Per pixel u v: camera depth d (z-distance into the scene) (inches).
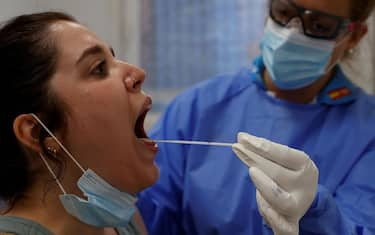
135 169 39.6
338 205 47.1
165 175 55.7
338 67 55.8
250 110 55.2
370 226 45.4
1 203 40.0
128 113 39.1
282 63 51.1
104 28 82.4
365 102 54.1
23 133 37.3
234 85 57.6
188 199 53.4
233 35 83.3
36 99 37.3
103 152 38.3
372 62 59.6
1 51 38.1
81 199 37.3
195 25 84.8
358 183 48.5
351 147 50.7
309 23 49.3
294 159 38.6
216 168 53.1
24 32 38.6
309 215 41.1
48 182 38.8
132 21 84.7
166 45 86.0
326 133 52.1
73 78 37.7
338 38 50.5
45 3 71.6
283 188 38.4
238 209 50.8
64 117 37.5
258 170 38.3
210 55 84.6
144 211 54.1
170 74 86.1
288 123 53.2
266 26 53.3
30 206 39.4
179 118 56.8
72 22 40.6
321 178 50.5
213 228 51.5
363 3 50.6
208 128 55.4
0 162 39.1
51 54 37.7
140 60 86.2
